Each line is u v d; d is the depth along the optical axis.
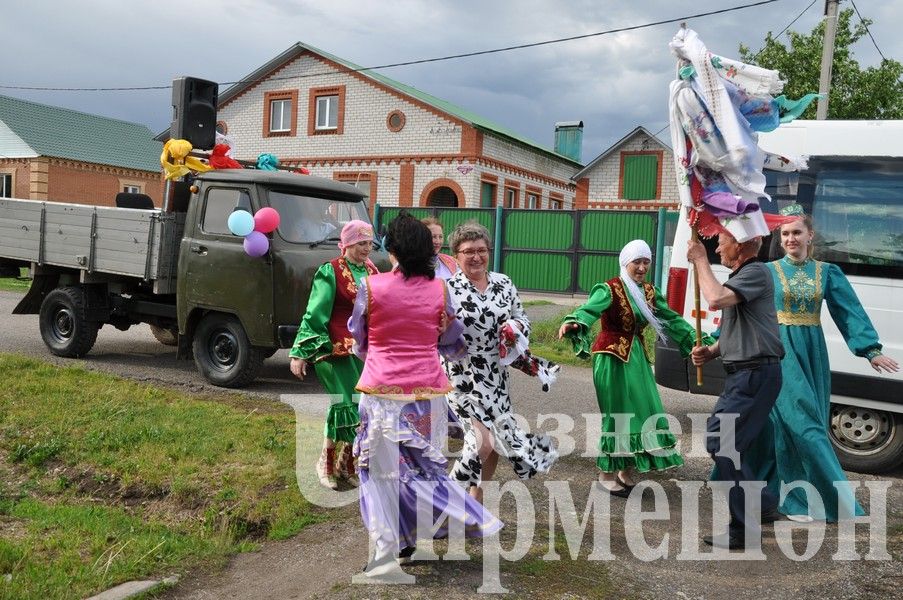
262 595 4.25
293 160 28.97
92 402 7.57
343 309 5.53
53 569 4.43
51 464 6.32
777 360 4.98
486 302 4.75
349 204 9.28
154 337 12.37
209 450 6.36
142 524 5.34
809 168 7.46
